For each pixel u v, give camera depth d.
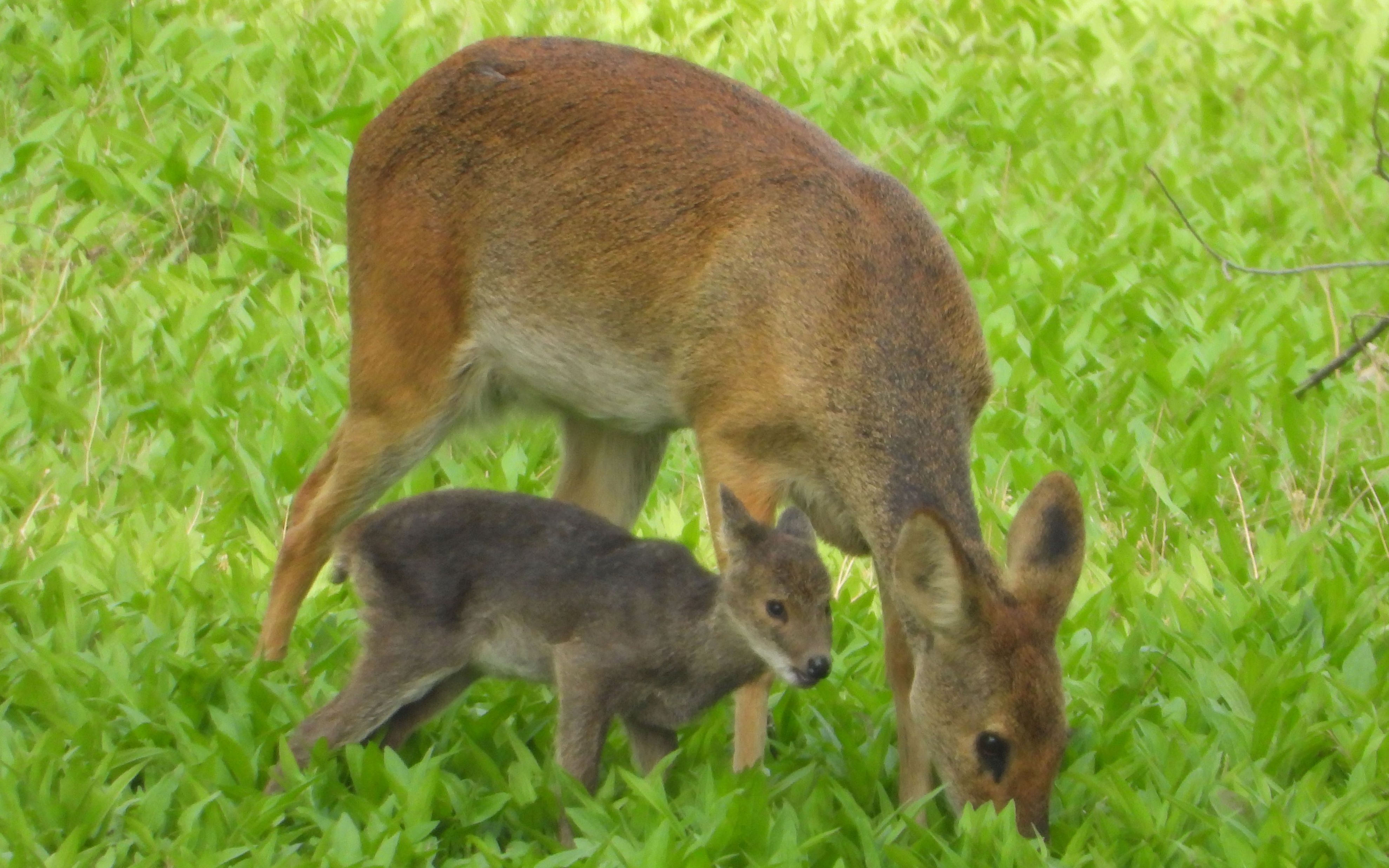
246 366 12.81
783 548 7.89
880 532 9.01
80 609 9.47
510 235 9.95
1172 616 10.61
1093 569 11.16
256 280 13.86
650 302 9.63
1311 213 16.72
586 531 8.41
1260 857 7.93
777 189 9.55
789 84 18.11
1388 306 15.14
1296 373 13.79
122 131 14.81
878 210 9.59
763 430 9.34
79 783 7.79
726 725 9.52
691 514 11.89
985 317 14.10
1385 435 12.99
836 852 8.11
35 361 12.10
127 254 14.17
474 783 8.45
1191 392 13.51
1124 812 8.38
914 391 9.21
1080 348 13.97
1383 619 10.80
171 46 16.77
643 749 8.52
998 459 12.29
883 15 20.81
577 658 8.16
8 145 14.82
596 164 9.80
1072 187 16.86
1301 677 9.56
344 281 14.06
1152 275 15.43
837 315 9.26
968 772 8.04
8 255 13.60
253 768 8.23
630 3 20.08
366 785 8.16
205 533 10.74
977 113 18.48
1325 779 8.97
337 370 12.80
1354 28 22.12
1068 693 9.59
